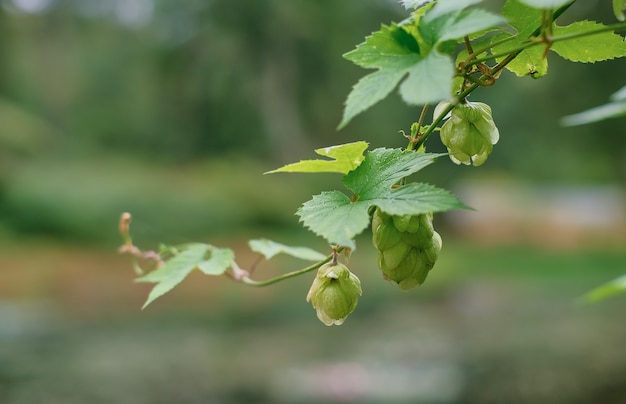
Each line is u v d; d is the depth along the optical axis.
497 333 11.57
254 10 29.95
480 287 17.16
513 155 33.56
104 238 22.58
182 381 8.77
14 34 31.00
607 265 21.19
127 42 39.81
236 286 17.17
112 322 13.15
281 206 27.31
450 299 15.62
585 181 35.12
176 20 31.69
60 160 29.38
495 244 27.61
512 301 15.20
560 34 1.69
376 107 29.02
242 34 30.66
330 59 31.09
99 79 40.53
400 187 1.41
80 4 41.78
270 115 32.06
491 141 1.60
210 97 32.41
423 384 8.41
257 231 25.66
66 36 41.53
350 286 1.58
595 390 7.78
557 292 16.30
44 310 14.17
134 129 38.25
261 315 13.87
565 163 33.75
